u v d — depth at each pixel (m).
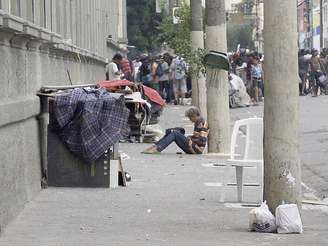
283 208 10.27
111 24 43.88
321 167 17.89
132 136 21.77
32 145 12.65
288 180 10.30
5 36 10.23
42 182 13.70
